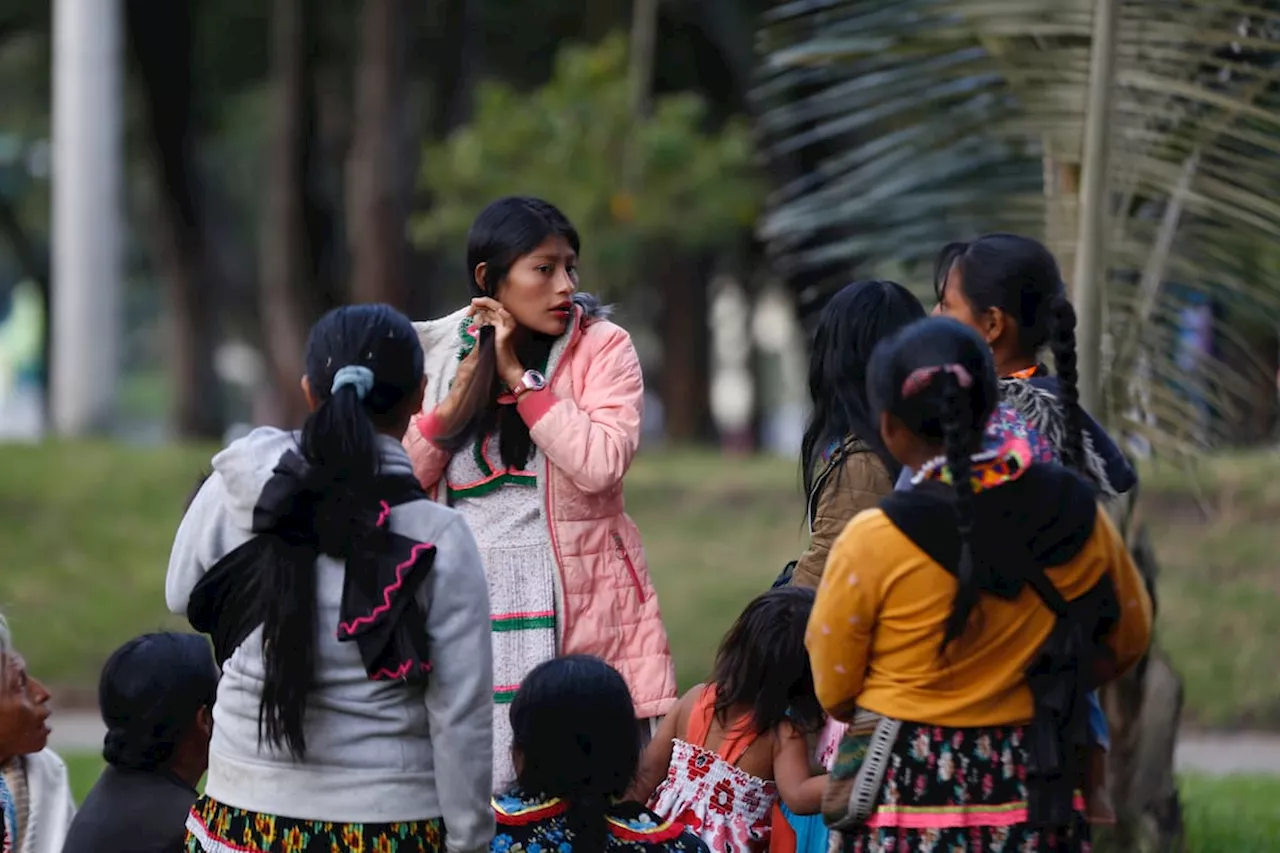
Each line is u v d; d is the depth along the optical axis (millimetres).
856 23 10781
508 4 43531
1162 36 9977
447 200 31625
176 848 7965
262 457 6852
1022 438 6754
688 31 42250
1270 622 21625
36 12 47906
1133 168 10273
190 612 6863
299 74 38750
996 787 6449
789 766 7957
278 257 38812
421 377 7000
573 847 7199
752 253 45625
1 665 8203
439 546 6691
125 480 28438
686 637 22406
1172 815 11523
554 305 8312
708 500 28094
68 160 36750
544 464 8367
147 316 101562
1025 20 10180
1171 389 10727
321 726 6723
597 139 30500
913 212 11188
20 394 111375
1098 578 6430
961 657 6430
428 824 6816
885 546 6410
